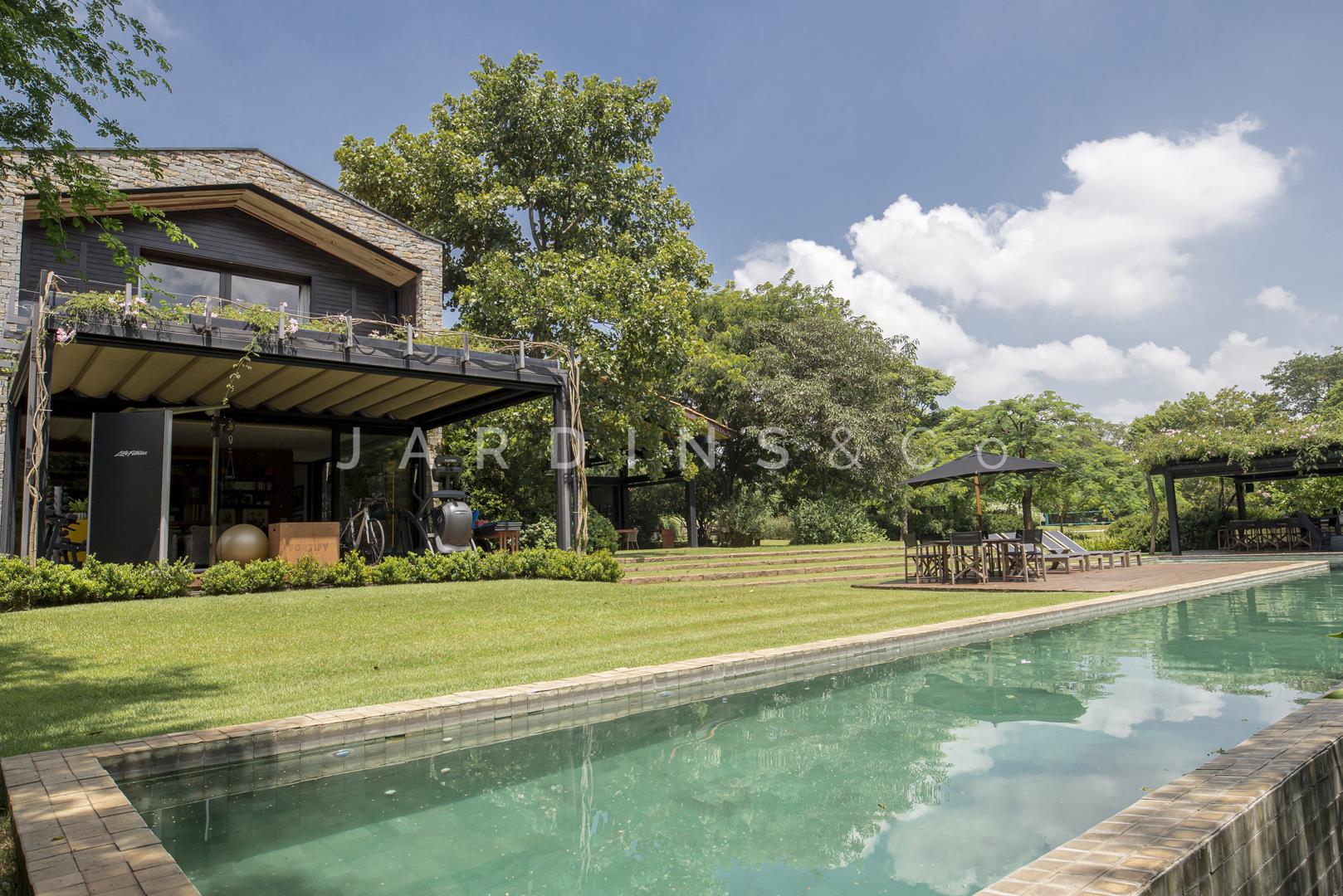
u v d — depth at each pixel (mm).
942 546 14625
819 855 3146
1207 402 36312
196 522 15750
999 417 32469
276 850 3303
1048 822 3391
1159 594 11688
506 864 3137
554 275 17719
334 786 4152
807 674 6988
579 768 4438
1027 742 4648
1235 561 19000
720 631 8383
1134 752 4359
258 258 14734
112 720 4883
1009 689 6117
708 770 4352
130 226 13320
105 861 2758
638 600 10586
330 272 15641
